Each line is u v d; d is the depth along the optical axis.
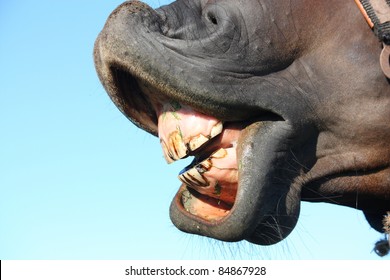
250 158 0.87
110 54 0.88
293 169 0.90
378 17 0.90
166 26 0.90
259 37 0.90
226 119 0.89
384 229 0.97
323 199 0.95
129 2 0.90
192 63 0.88
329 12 0.91
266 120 0.89
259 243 0.91
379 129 0.91
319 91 0.91
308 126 0.91
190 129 0.89
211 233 0.88
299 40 0.91
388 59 0.90
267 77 0.90
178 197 0.93
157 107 0.91
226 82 0.88
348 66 0.90
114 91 0.91
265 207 0.87
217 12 0.90
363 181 0.93
